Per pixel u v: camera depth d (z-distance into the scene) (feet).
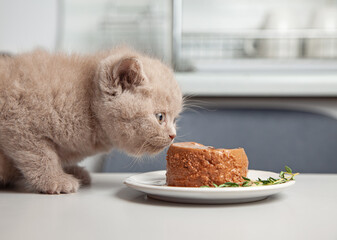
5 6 3.04
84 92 1.38
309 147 2.69
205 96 3.05
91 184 1.52
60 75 1.37
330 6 3.10
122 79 1.40
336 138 2.68
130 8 3.19
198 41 3.14
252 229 0.91
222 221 0.97
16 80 1.34
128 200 1.21
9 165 1.43
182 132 2.72
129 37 3.20
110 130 1.40
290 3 3.13
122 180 1.62
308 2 3.11
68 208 1.10
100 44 3.20
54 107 1.34
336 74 2.94
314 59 2.99
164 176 1.45
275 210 1.08
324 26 2.89
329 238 0.85
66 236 0.86
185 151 1.23
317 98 3.12
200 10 3.18
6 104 1.33
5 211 1.06
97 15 3.22
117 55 1.44
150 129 1.40
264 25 2.99
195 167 1.21
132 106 1.37
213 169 1.21
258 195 1.11
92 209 1.09
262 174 1.44
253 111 2.78
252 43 3.07
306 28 2.97
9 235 0.86
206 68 3.10
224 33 2.96
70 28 3.22
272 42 3.00
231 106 2.91
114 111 1.37
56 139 1.38
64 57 1.46
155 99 1.41
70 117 1.36
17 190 1.41
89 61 1.46
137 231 0.89
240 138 2.73
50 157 1.37
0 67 1.39
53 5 3.09
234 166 1.23
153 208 1.10
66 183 1.34
